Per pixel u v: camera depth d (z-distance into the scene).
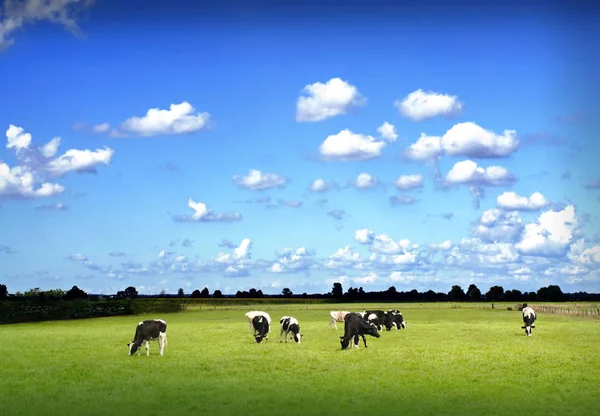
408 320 73.62
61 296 149.75
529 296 195.50
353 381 25.89
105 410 20.97
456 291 199.38
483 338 44.66
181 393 23.52
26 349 38.19
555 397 22.88
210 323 71.12
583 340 42.91
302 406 21.47
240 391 23.92
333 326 59.06
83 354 35.25
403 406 21.42
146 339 34.28
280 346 39.03
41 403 21.98
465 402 22.06
